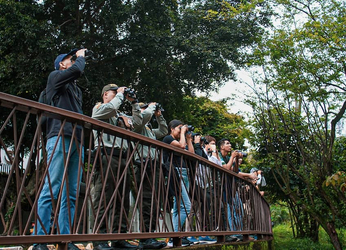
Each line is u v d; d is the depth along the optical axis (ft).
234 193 19.29
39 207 9.92
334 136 33.32
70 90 11.50
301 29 33.35
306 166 35.50
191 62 48.96
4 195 7.73
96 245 11.92
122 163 12.79
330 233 34.06
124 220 12.59
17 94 41.24
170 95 49.90
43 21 40.32
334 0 32.60
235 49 46.75
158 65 45.96
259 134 38.17
